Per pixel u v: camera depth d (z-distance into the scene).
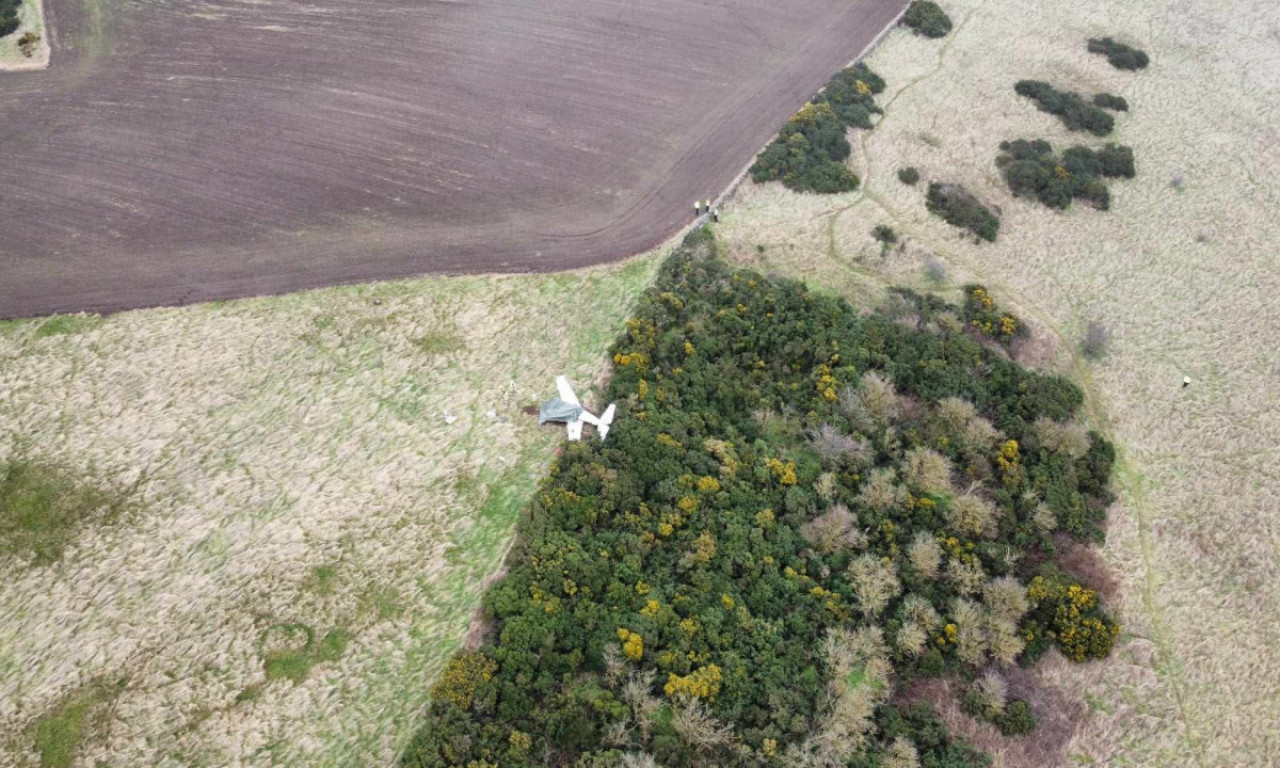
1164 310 51.12
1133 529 40.41
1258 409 45.97
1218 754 33.34
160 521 36.47
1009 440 42.00
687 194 53.81
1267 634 36.91
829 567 36.84
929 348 45.28
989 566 37.56
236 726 30.42
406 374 42.69
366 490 37.78
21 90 58.38
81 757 29.67
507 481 38.28
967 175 58.06
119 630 32.88
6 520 36.22
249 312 44.91
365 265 47.75
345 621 33.34
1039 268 52.94
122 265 46.75
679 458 38.53
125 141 54.69
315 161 53.91
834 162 56.94
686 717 30.27
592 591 33.56
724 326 44.59
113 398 40.75
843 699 32.78
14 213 49.41
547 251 49.38
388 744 29.81
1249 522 40.97
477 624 32.88
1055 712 33.97
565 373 43.03
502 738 29.36
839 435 40.38
